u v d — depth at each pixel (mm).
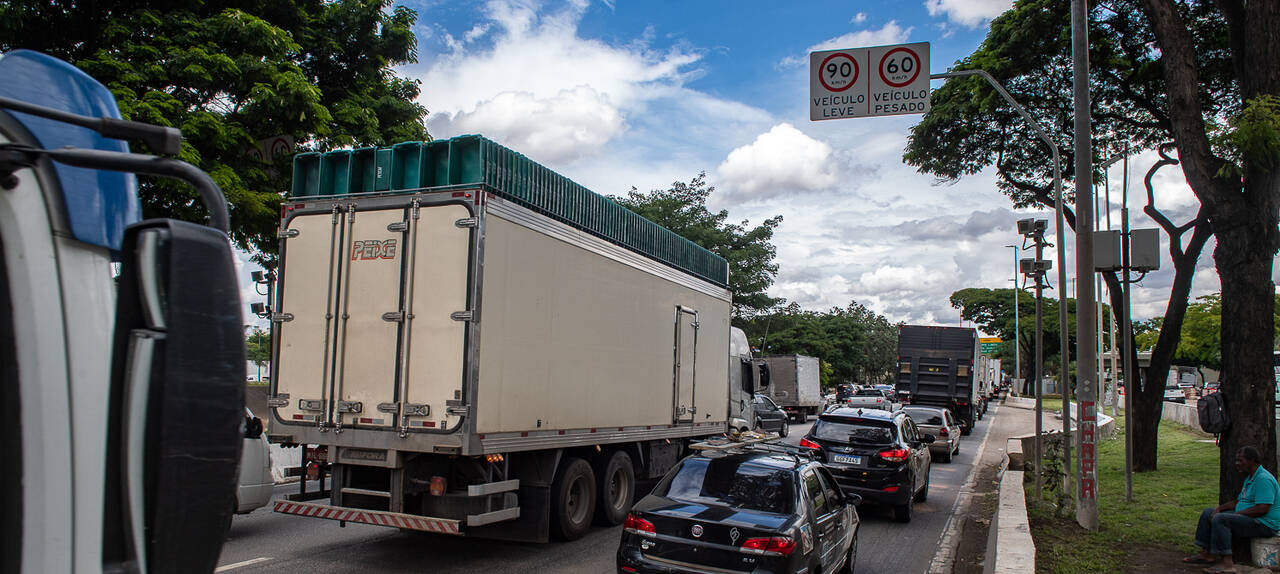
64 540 1646
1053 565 8375
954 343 31125
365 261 8078
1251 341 8547
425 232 7879
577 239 9438
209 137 12438
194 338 1640
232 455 1695
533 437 8477
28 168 1698
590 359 9672
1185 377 71750
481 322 7676
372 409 7863
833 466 12023
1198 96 9180
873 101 9727
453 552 8922
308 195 8570
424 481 7953
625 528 6793
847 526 8117
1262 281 8562
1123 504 12102
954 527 11820
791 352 63438
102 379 1764
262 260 14836
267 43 13406
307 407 8133
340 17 16266
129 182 1989
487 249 7781
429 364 7691
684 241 12719
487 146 7879
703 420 13203
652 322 11414
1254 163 8156
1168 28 9305
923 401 31391
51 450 1662
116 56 12203
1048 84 17344
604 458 10305
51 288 1721
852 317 84062
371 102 16422
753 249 39625
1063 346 13078
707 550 6375
